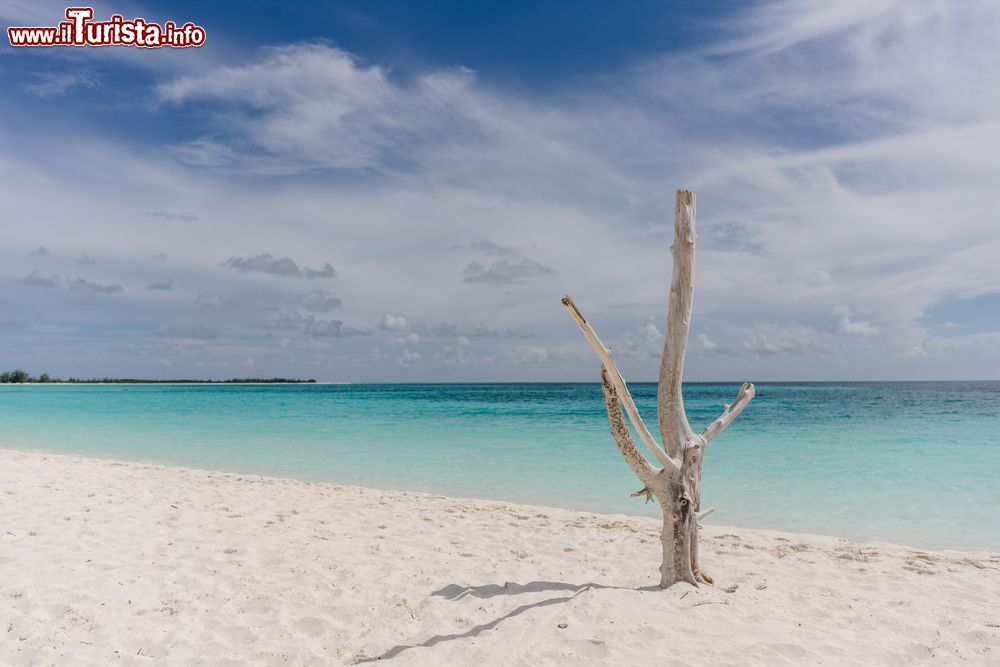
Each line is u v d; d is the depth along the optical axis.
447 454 16.03
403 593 5.31
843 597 5.31
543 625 4.45
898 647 4.20
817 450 16.33
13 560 5.94
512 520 8.59
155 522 7.70
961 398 48.50
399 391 83.75
